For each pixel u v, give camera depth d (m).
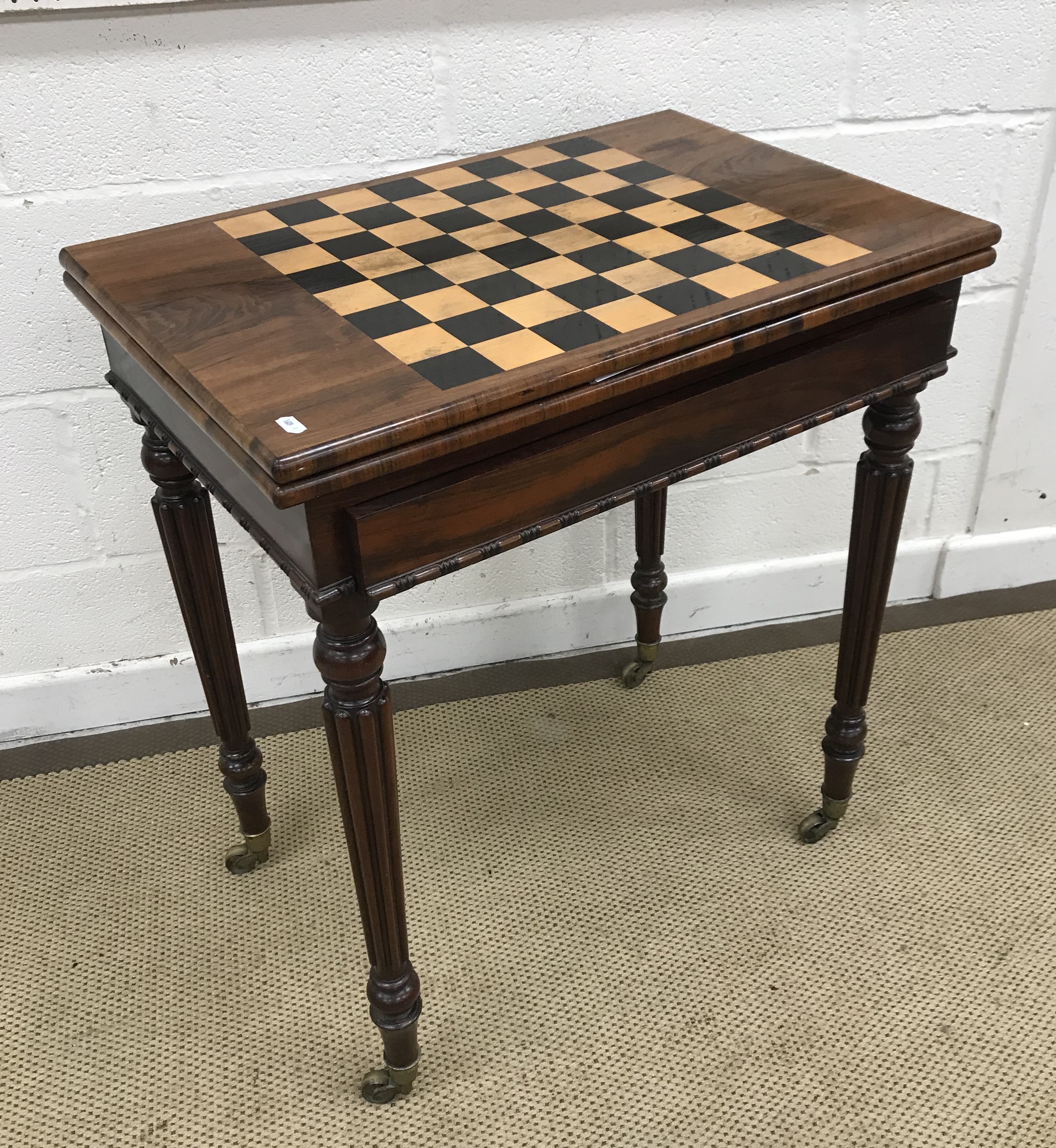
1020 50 1.32
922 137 1.37
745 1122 1.04
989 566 1.68
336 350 0.82
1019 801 1.36
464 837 1.34
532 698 1.54
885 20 1.28
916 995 1.14
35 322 1.24
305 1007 1.16
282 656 1.52
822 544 1.63
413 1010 1.02
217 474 0.88
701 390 0.88
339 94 1.21
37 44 1.10
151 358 0.86
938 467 1.60
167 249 0.99
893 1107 1.05
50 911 1.26
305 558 0.78
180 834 1.36
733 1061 1.09
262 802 1.27
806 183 1.06
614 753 1.45
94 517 1.37
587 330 0.83
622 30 1.24
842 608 1.68
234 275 0.94
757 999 1.15
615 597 1.59
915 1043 1.10
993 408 1.55
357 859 0.93
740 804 1.38
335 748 0.86
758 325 0.86
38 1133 1.05
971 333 1.49
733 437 0.92
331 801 1.40
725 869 1.29
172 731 1.51
